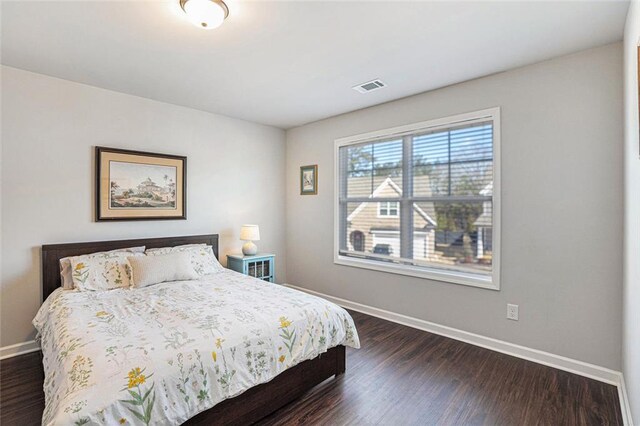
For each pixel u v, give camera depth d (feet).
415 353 8.84
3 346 8.55
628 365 6.23
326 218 13.57
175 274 9.50
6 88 8.46
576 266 7.71
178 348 5.25
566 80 7.76
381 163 11.80
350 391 7.06
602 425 5.94
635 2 5.25
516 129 8.52
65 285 8.63
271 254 13.48
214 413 5.38
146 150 10.93
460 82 9.45
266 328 6.29
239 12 6.02
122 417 4.28
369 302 12.05
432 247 10.49
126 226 10.53
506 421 6.07
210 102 11.35
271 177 14.74
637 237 5.36
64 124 9.34
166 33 6.81
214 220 12.78
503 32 6.74
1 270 8.49
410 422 6.06
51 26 6.54
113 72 8.82
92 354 4.97
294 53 7.70
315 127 13.92
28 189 8.82
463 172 9.72
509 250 8.71
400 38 7.00
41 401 6.66
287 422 6.06
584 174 7.57
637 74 4.87
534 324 8.34
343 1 5.70
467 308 9.55
